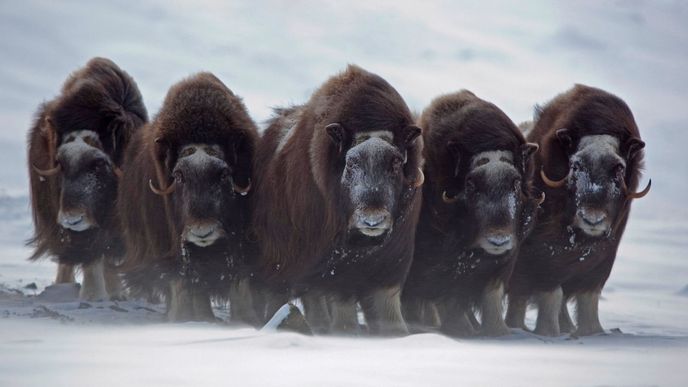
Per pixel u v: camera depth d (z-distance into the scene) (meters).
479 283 25.89
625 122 26.95
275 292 25.47
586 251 26.88
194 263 24.78
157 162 24.95
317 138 23.36
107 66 31.27
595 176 26.22
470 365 16.34
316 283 24.27
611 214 26.36
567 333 29.33
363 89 23.16
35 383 13.82
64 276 32.19
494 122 25.42
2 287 33.50
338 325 24.58
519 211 25.14
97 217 28.67
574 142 26.83
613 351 20.05
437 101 26.73
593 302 27.98
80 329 20.56
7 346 17.20
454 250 25.61
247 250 25.52
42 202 30.02
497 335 25.72
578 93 27.83
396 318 23.86
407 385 14.32
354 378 14.65
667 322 33.12
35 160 30.30
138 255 26.48
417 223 25.77
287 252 24.39
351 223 22.23
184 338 18.62
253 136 26.00
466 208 25.17
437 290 26.25
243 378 14.38
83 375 14.45
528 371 16.05
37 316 23.44
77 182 28.39
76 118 28.77
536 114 28.94
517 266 27.50
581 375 15.89
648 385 14.95
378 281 23.73
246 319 25.55
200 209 24.30
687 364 17.66
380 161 22.23
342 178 22.52
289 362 15.83
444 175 25.56
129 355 16.25
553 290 27.53
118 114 29.22
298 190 23.84
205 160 24.61
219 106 25.50
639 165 27.17
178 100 25.39
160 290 26.95
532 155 25.81
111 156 28.94
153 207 25.66
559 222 26.83
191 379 14.24
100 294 29.58
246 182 25.59
